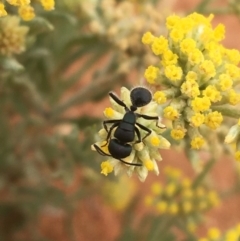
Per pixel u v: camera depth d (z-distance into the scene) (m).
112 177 0.20
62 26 0.18
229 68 0.11
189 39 0.11
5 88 0.18
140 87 0.11
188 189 0.16
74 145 0.17
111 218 0.25
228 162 0.26
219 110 0.11
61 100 0.23
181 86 0.11
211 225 0.25
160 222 0.18
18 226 0.22
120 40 0.16
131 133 0.11
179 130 0.11
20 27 0.13
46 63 0.19
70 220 0.22
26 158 0.20
